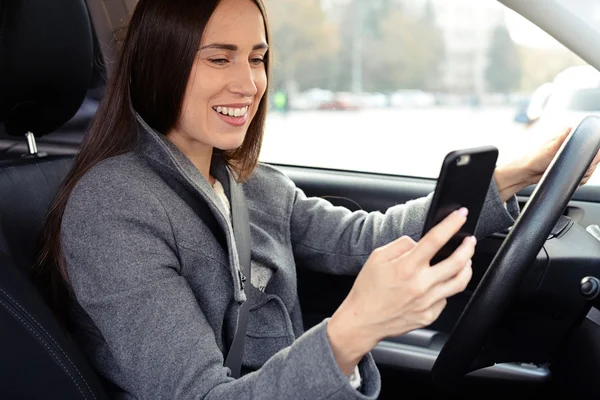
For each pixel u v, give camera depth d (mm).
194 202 1049
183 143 1106
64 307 1085
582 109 1509
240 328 1077
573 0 1086
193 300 934
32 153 1322
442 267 692
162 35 996
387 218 1254
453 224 681
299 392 747
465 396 1440
